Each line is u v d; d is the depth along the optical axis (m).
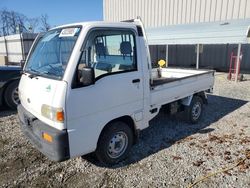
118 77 3.62
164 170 3.75
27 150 4.49
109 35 3.53
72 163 4.00
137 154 4.26
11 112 6.78
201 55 17.94
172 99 4.84
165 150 4.39
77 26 3.40
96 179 3.56
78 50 3.16
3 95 6.78
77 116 3.18
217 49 16.92
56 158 3.12
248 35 11.23
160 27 18.94
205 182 3.43
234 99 8.05
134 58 3.85
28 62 4.18
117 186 3.39
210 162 3.95
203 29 13.97
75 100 3.12
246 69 15.49
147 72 4.07
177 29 16.19
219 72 14.62
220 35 12.28
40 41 4.12
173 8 19.25
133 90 3.85
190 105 5.48
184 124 5.70
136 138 4.22
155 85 4.30
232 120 5.96
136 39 3.85
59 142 3.07
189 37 13.80
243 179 3.48
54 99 3.06
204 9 17.30
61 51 3.42
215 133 5.14
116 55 3.62
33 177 3.65
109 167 3.87
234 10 15.71
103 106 3.46
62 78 3.08
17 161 4.11
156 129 5.41
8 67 6.91
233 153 4.23
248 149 4.37
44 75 3.43
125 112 3.81
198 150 4.37
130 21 4.19
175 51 19.50
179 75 6.63
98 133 3.48
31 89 3.55
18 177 3.66
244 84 10.67
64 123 3.08
